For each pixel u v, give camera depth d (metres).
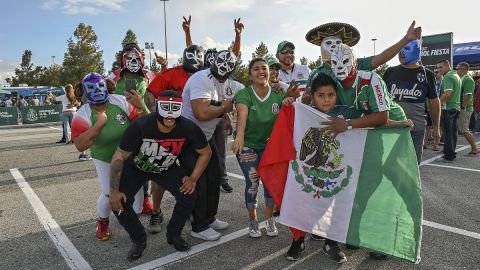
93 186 5.89
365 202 3.21
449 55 12.42
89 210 4.70
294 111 3.37
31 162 8.04
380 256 3.25
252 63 3.53
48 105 21.28
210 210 3.82
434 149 8.52
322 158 3.28
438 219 4.15
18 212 4.65
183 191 3.36
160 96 3.00
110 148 3.59
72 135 3.46
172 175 3.44
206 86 3.59
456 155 7.90
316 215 3.27
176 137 3.18
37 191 5.64
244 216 4.40
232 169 6.98
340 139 3.25
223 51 3.60
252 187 3.70
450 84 6.98
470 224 4.00
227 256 3.36
